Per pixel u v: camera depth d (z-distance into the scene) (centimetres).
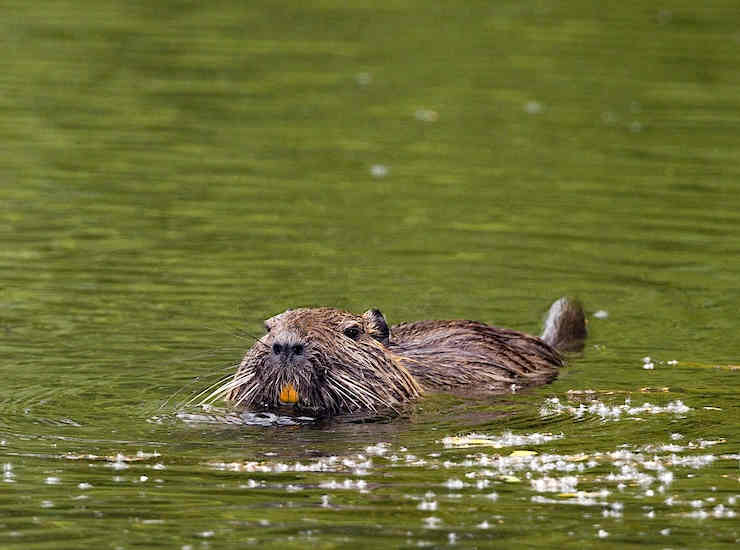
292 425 1353
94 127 2759
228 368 1541
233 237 2127
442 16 3984
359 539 1046
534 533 1060
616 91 3164
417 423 1366
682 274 1995
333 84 3188
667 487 1166
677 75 3316
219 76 3225
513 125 2881
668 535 1059
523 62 3428
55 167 2478
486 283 1950
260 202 2328
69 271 1930
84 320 1717
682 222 2248
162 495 1137
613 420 1376
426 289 1916
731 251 2103
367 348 1445
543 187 2442
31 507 1107
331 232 2167
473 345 1608
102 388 1462
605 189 2439
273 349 1391
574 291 1920
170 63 3325
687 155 2670
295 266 1994
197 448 1267
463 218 2258
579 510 1112
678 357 1645
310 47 3544
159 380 1497
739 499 1139
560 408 1425
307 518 1088
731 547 1037
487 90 3164
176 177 2448
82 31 3616
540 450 1268
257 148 2672
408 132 2820
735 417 1382
